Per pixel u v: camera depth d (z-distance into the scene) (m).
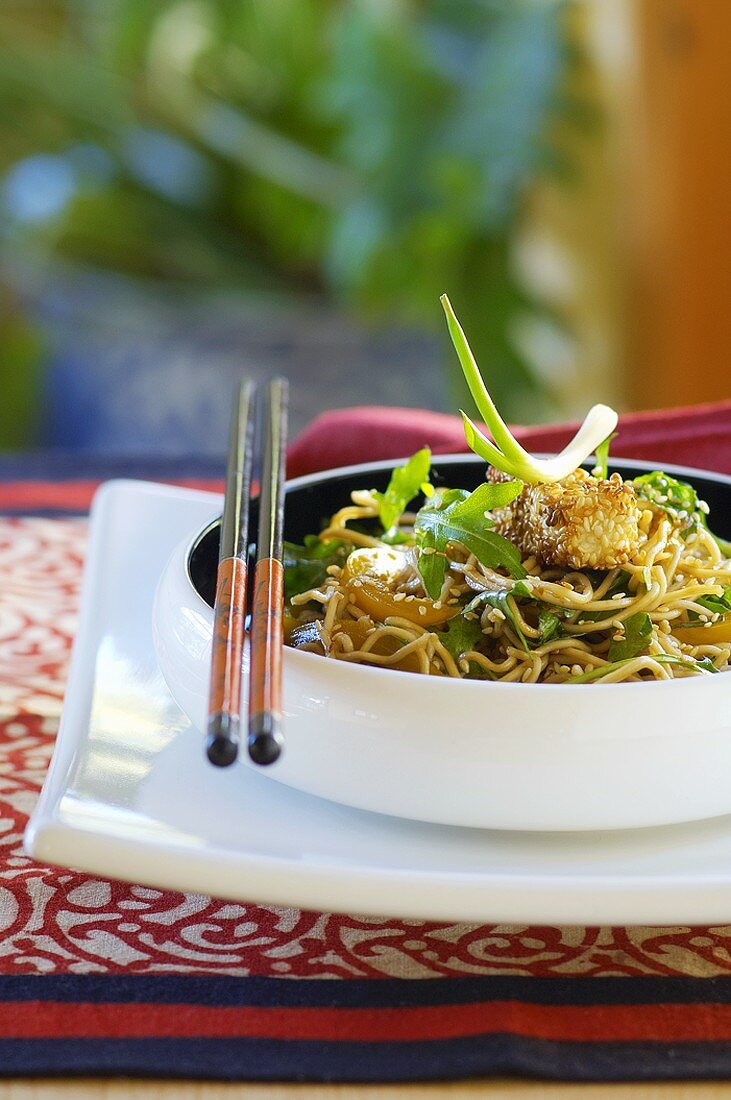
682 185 2.91
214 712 0.65
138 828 0.70
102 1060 0.66
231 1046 0.67
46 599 1.08
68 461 1.47
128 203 3.56
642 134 2.94
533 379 3.27
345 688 0.70
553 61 2.91
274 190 3.47
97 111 3.55
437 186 3.03
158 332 3.20
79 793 0.72
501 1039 0.67
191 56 3.52
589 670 0.78
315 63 3.46
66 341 3.49
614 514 0.78
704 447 1.03
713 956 0.73
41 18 3.76
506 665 0.78
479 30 3.12
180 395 3.14
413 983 0.71
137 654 0.86
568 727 0.69
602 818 0.70
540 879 0.67
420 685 0.70
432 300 3.26
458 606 0.80
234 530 0.78
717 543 0.88
